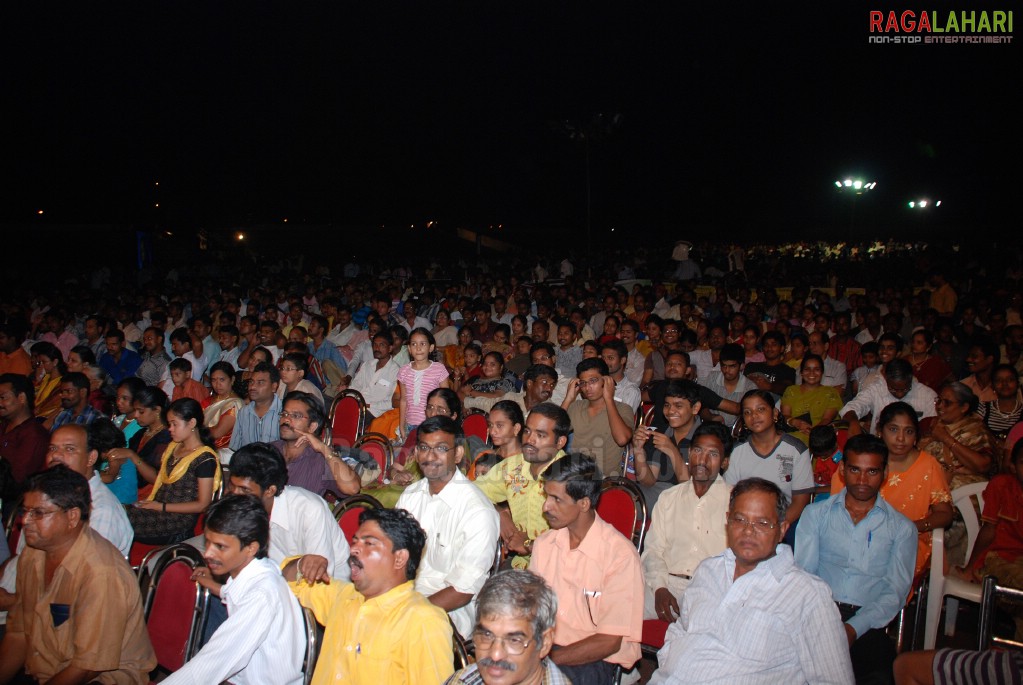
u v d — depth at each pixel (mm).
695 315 13359
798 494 5309
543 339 11078
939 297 15492
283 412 5355
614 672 3857
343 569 4328
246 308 14672
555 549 3822
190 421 5387
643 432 5418
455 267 32156
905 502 4930
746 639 3203
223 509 3311
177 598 3707
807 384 7469
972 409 6098
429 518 4152
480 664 2539
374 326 10531
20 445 6477
